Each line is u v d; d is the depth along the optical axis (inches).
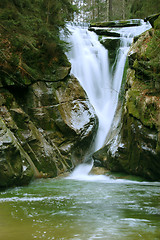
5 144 271.7
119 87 568.1
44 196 226.5
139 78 408.8
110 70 620.4
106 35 689.0
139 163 373.4
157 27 422.0
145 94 375.9
